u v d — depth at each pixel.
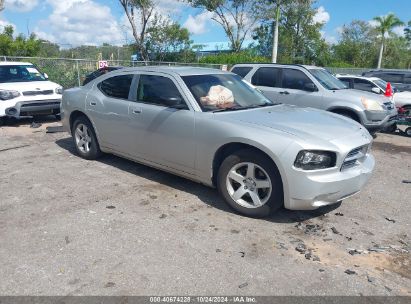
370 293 3.06
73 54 29.27
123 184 5.34
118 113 5.61
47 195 4.89
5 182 5.36
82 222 4.13
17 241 3.71
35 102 9.42
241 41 37.25
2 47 30.59
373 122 8.62
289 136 3.99
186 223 4.16
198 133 4.59
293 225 4.21
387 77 14.99
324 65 39.94
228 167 4.36
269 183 4.10
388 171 6.64
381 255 3.66
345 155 4.00
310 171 3.87
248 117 4.52
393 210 4.79
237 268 3.33
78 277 3.15
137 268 3.29
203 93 4.92
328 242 3.87
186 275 3.21
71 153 6.98
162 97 5.10
